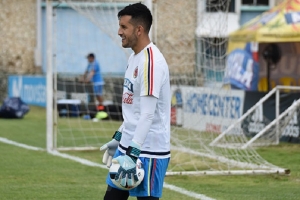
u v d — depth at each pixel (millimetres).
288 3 43375
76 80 53812
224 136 36031
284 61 45812
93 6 37094
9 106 52812
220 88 35312
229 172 26781
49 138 34281
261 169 27516
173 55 39312
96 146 36375
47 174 27031
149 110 13375
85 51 68688
